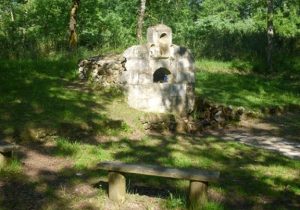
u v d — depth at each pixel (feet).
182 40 78.74
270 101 49.11
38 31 76.79
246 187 23.20
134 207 19.54
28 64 47.85
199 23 99.25
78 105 35.24
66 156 26.21
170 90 38.65
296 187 23.63
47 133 29.17
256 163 28.04
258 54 76.64
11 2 90.63
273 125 41.52
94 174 23.39
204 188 18.74
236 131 38.42
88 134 30.96
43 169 23.82
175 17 107.65
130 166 19.83
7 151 23.00
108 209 19.21
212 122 38.86
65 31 77.87
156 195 21.09
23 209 18.79
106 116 33.78
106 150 28.19
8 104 33.37
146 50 38.17
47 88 38.78
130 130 32.94
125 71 38.75
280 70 71.15
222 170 26.07
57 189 21.15
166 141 32.04
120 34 79.05
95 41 70.95
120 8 94.58
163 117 35.83
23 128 28.76
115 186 19.99
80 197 20.30
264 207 20.63
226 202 20.97
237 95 49.14
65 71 45.88
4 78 40.52
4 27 68.49
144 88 38.06
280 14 69.77
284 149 32.73
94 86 40.88
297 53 78.95
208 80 55.42
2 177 22.04
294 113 47.88
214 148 31.17
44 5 80.33
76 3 64.69
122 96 38.86
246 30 88.69
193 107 39.86
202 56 74.59
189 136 34.63
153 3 96.58
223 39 79.00
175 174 18.86
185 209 19.08
